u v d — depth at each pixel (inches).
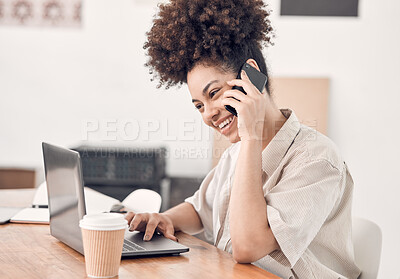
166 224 66.1
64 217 55.8
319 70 148.5
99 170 141.5
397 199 142.9
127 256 52.7
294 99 145.6
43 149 59.7
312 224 53.6
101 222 44.7
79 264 50.0
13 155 163.8
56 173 56.6
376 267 64.0
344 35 146.9
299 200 53.7
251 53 60.5
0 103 163.0
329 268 60.5
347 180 61.7
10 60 162.4
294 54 149.3
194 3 58.4
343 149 147.1
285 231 51.8
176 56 59.1
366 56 145.8
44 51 161.9
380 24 144.9
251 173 54.2
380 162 145.0
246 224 52.4
